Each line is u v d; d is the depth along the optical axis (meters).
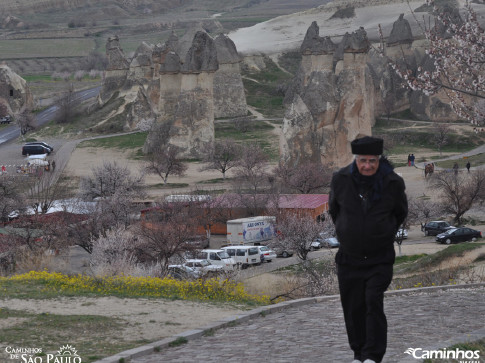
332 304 17.28
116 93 145.62
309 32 133.00
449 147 109.00
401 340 11.91
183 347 12.72
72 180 90.56
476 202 67.31
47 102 181.12
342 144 89.56
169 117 112.19
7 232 50.44
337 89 90.38
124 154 111.38
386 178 8.48
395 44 138.25
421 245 56.34
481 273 28.62
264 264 51.38
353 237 8.50
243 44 179.50
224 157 99.75
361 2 179.12
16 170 96.56
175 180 91.94
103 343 13.65
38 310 17.30
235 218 64.12
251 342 12.80
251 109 141.75
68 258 44.59
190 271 36.62
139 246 43.94
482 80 22.73
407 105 135.38
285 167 82.25
